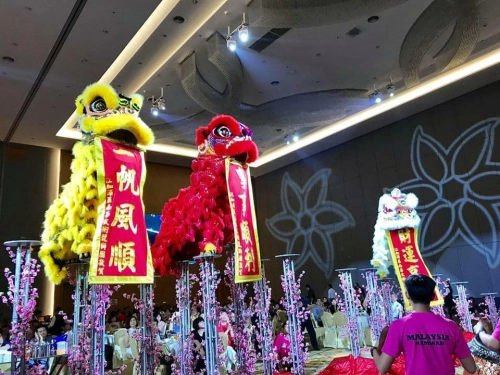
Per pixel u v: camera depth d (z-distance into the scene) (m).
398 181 11.70
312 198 13.87
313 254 13.54
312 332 8.30
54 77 7.36
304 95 10.03
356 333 6.25
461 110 10.61
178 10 6.80
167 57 8.05
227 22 7.25
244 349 4.11
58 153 11.60
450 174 10.65
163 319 8.01
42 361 3.96
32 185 11.02
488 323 2.56
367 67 9.24
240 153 4.12
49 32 6.16
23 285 2.86
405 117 11.71
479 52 9.12
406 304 5.77
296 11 6.50
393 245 6.06
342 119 12.09
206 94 8.61
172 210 4.16
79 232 2.96
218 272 3.96
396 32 7.97
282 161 14.53
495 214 9.73
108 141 3.11
